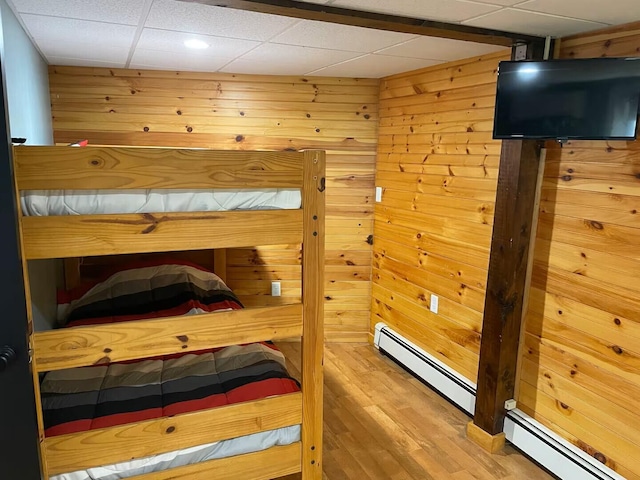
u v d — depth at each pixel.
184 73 3.40
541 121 1.94
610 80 1.78
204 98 3.46
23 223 1.38
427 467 2.35
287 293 3.79
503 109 2.02
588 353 2.11
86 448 1.58
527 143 2.18
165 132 3.46
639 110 1.78
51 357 1.49
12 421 1.42
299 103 3.54
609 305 2.00
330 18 1.78
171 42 2.41
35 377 1.46
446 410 2.87
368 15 1.77
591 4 1.63
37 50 2.63
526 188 2.24
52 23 2.04
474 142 2.63
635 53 1.87
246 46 2.48
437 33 1.99
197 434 1.72
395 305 3.50
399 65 2.95
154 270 3.09
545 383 2.32
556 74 1.88
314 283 1.79
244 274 3.71
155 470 1.69
